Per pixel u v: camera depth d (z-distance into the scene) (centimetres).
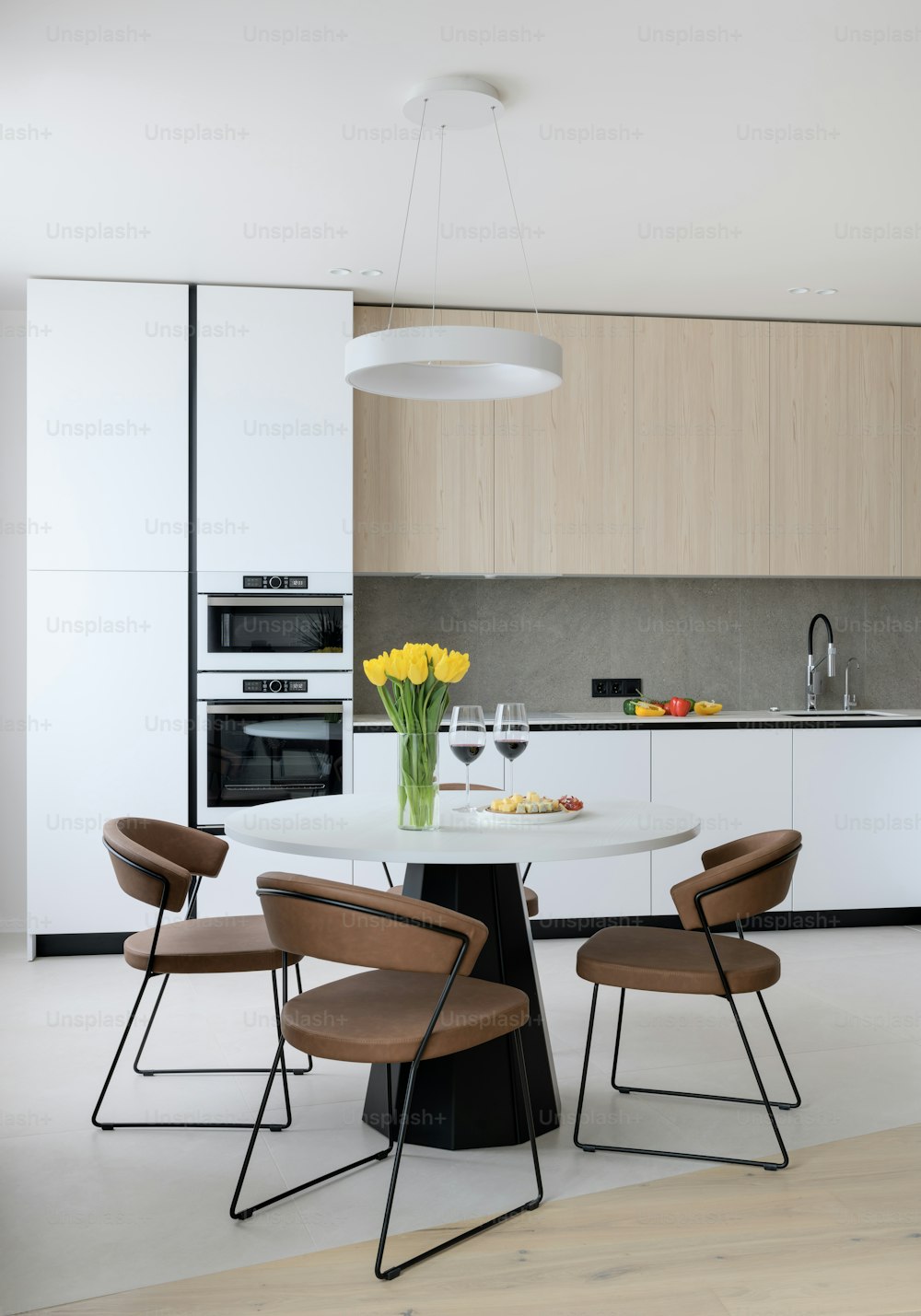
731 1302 212
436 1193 255
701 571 516
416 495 495
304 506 471
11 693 510
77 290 459
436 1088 280
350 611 475
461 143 338
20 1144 282
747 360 519
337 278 462
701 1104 307
